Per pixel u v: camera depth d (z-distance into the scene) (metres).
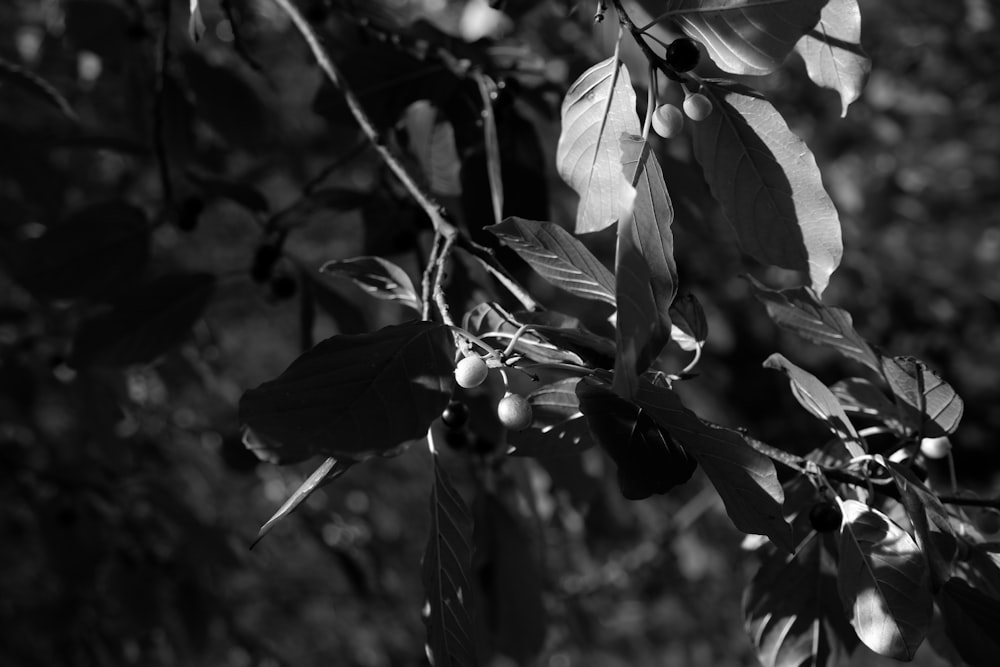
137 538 1.02
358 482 1.45
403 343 0.51
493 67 0.73
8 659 1.16
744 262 1.26
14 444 1.11
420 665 1.45
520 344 0.53
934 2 1.62
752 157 0.56
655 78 0.54
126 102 0.93
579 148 0.56
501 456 0.76
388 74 0.72
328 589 1.52
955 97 1.70
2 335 1.05
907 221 1.74
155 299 0.75
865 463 0.55
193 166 0.93
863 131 1.64
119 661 1.10
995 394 1.78
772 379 1.68
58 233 0.75
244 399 0.49
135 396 1.11
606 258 0.74
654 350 0.50
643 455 0.52
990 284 1.74
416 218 0.73
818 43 0.58
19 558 1.28
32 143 0.91
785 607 0.60
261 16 1.12
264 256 0.74
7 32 1.20
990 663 0.54
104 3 0.88
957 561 0.56
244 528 1.43
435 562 0.54
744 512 0.52
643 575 1.45
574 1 0.70
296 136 1.29
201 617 1.04
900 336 1.72
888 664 1.61
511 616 0.77
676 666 1.69
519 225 0.54
